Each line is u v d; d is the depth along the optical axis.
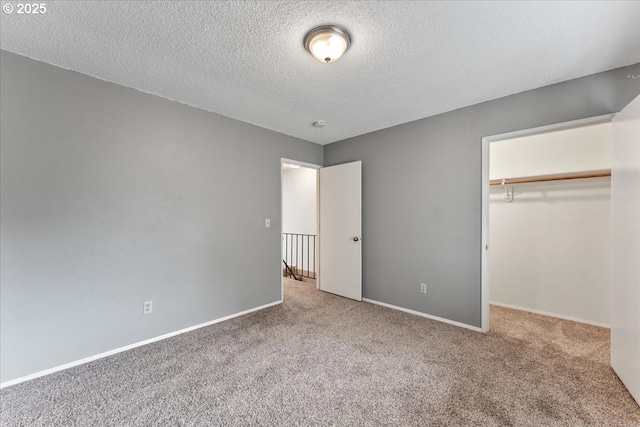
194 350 2.31
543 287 3.14
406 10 1.51
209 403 1.65
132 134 2.39
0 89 1.82
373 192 3.62
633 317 1.67
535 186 3.19
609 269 2.76
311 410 1.60
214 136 2.95
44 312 1.96
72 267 2.08
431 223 3.06
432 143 3.06
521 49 1.86
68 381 1.87
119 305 2.30
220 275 2.99
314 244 5.37
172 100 2.63
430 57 1.96
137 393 1.75
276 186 3.60
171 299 2.61
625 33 1.69
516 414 1.56
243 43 1.79
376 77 2.23
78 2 1.43
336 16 1.56
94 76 2.19
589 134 2.87
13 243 1.86
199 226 2.82
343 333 2.65
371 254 3.65
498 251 3.45
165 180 2.58
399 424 1.49
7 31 1.66
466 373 1.96
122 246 2.32
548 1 1.45
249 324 2.88
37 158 1.95
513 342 2.44
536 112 2.41
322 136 3.86
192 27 1.64
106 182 2.24
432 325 2.84
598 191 2.84
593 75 2.17
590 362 2.10
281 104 2.75
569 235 2.99
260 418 1.54
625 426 1.47
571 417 1.53
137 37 1.73
